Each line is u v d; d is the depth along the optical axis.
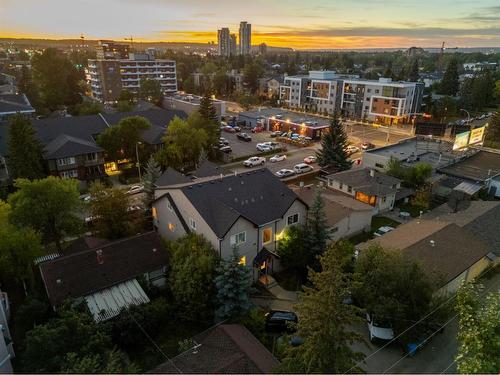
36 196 32.66
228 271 25.64
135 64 134.38
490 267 33.38
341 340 17.31
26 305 24.92
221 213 30.28
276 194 34.56
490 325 14.58
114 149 58.56
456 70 139.88
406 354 24.06
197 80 171.25
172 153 57.31
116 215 37.09
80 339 19.53
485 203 42.28
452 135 78.19
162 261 29.61
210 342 21.70
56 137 59.25
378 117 109.62
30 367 18.45
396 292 23.41
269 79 159.88
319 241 32.09
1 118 72.62
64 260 27.22
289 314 26.80
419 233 33.09
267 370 19.34
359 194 47.12
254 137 87.69
